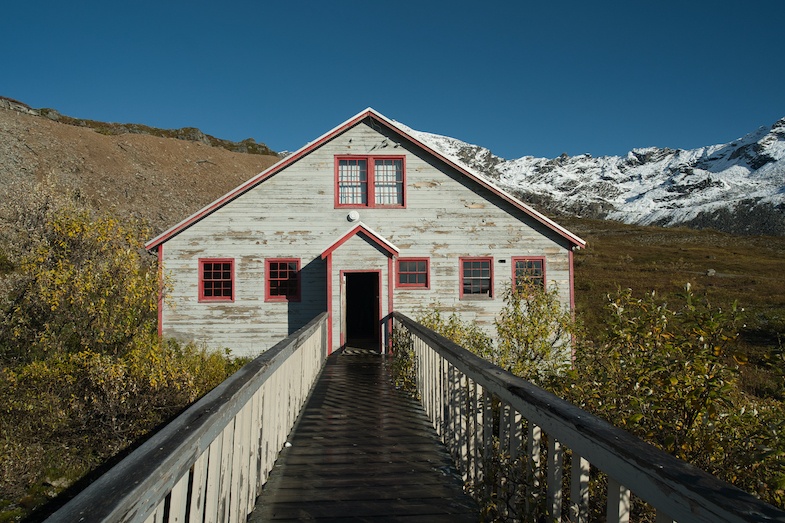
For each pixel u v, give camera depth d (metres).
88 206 10.14
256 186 15.49
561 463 2.54
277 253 15.38
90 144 50.06
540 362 8.10
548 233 15.53
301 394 7.33
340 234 15.52
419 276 15.48
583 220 102.69
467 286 15.50
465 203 15.66
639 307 4.55
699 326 3.75
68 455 9.06
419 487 4.38
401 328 10.69
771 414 3.95
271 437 4.77
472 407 4.19
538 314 8.40
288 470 4.79
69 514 1.52
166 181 50.91
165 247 15.14
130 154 53.41
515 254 15.48
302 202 15.55
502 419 3.29
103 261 9.68
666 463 1.69
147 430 9.51
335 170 15.66
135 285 9.48
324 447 5.50
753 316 20.17
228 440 3.11
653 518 3.06
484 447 3.75
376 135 15.81
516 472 2.93
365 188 15.74
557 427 2.46
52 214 9.52
